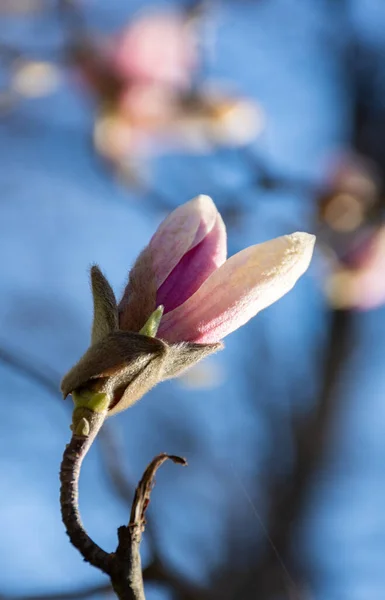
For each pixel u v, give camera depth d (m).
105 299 0.54
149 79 1.03
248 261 0.55
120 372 0.53
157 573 0.66
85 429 0.53
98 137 1.06
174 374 0.54
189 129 1.03
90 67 1.01
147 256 0.55
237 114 1.04
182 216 0.55
